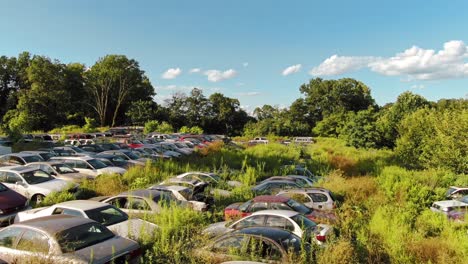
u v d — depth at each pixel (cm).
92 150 2866
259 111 10100
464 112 2872
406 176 2373
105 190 1725
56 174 1833
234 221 1063
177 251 826
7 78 8069
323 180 2066
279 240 780
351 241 900
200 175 1902
